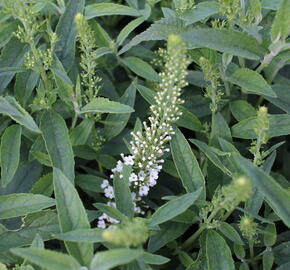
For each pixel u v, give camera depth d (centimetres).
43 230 73
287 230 81
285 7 73
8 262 72
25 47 83
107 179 81
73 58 83
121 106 75
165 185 82
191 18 79
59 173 67
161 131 73
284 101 82
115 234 57
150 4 88
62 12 87
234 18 76
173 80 69
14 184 79
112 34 96
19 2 75
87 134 79
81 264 66
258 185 64
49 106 77
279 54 78
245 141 84
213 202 69
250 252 75
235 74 79
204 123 84
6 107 73
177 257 77
